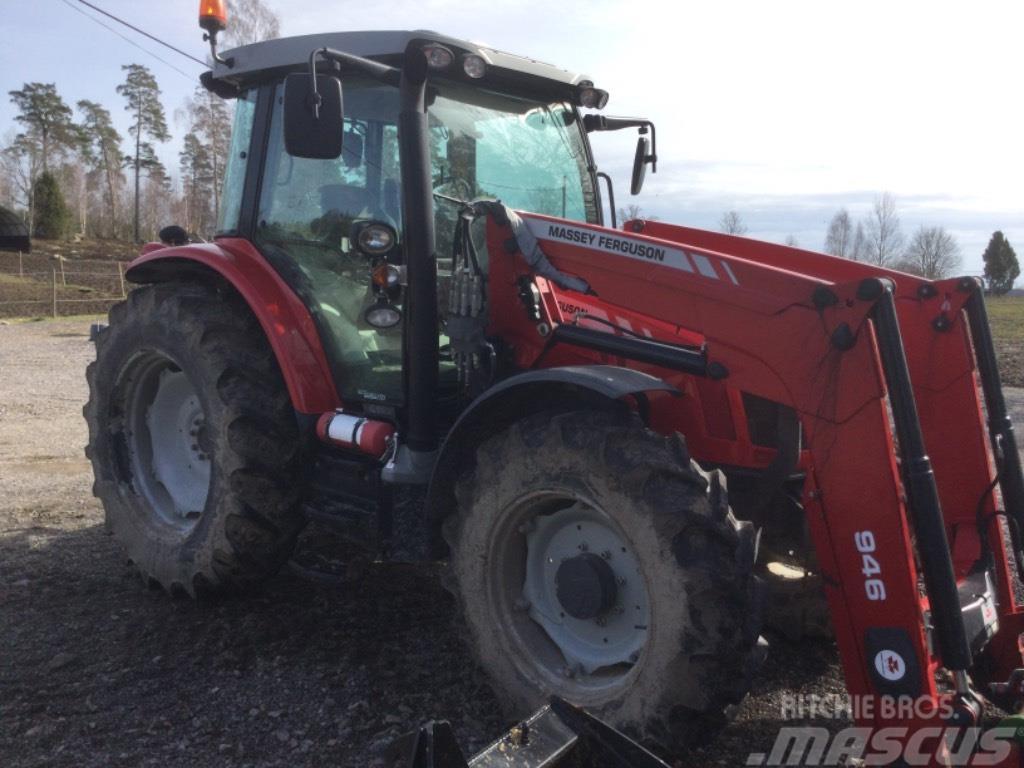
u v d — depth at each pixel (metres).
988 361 3.07
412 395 3.39
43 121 69.38
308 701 3.24
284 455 3.83
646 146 4.55
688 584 2.50
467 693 3.29
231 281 3.95
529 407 3.07
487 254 3.51
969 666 2.44
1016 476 3.00
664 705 2.57
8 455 7.18
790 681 3.38
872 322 2.50
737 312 2.77
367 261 3.68
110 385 4.43
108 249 56.69
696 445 3.15
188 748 2.95
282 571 4.47
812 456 2.58
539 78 3.85
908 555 2.44
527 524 2.99
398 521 3.46
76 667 3.50
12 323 20.17
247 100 4.20
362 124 3.67
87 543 4.93
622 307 3.04
